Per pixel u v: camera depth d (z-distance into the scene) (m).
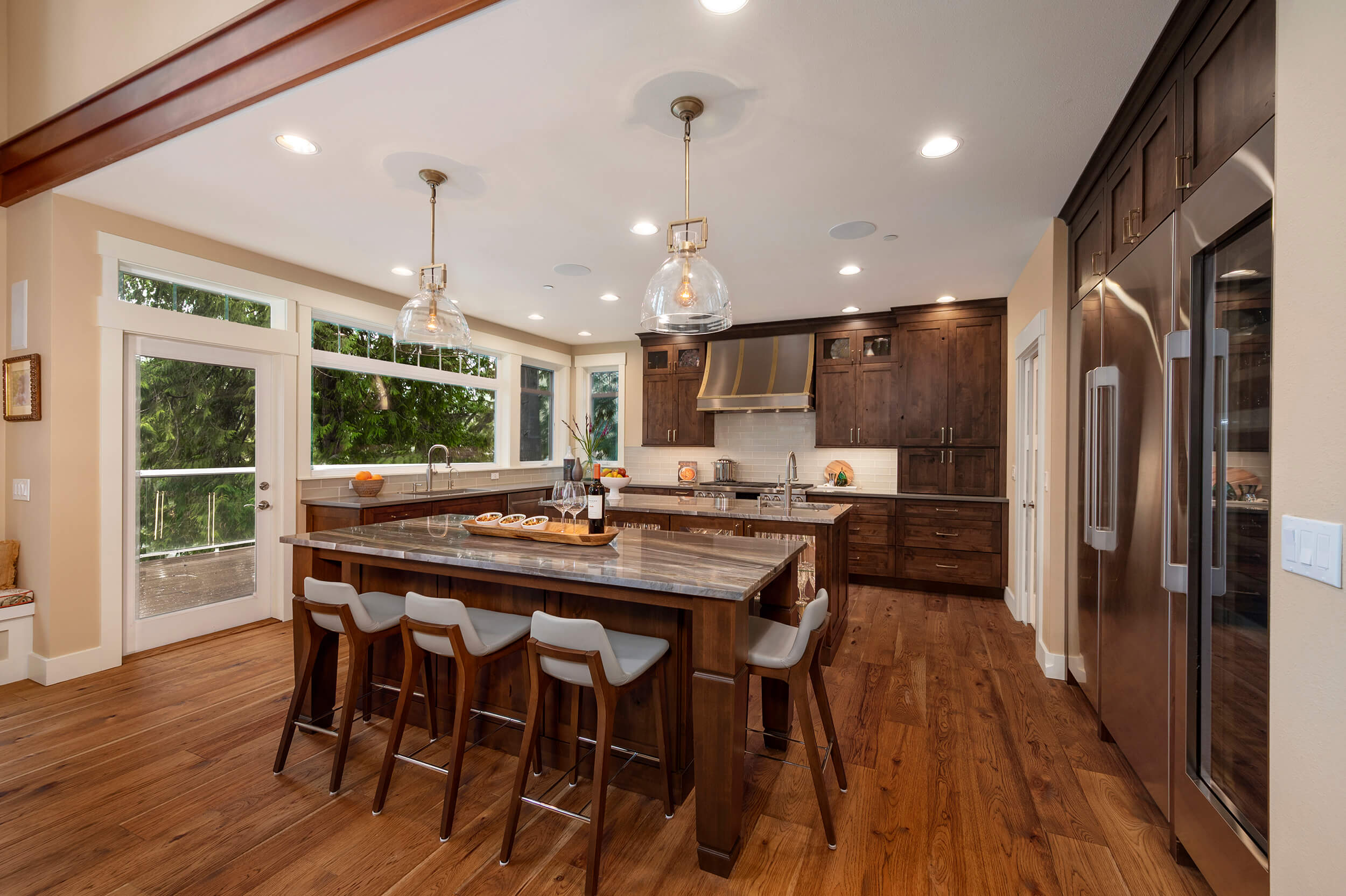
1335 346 1.04
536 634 1.81
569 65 2.00
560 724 2.33
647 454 7.20
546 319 6.04
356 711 2.77
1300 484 1.13
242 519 4.00
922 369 5.50
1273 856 1.22
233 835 1.91
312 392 4.54
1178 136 1.78
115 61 2.62
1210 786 1.60
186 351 3.70
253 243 3.80
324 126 2.39
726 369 6.36
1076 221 3.00
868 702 2.97
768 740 2.55
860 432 5.78
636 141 2.49
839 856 1.84
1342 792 1.01
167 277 3.61
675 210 3.22
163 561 3.62
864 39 1.86
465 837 1.92
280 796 2.12
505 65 2.00
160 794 2.13
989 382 5.25
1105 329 2.46
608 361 7.41
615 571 1.98
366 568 2.79
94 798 2.09
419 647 2.08
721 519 3.97
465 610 1.94
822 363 5.98
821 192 2.97
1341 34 1.02
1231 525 1.49
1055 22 1.77
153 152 2.61
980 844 1.90
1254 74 1.38
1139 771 2.07
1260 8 1.35
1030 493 4.29
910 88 2.11
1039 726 2.70
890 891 1.69
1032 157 2.59
